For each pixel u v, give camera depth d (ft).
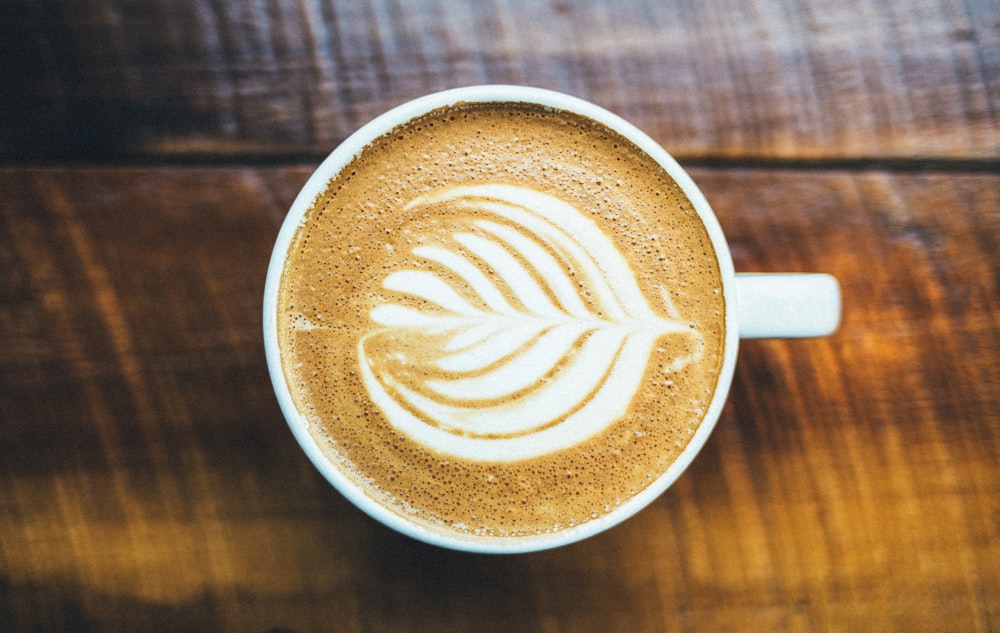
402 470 0.83
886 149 0.94
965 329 0.94
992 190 0.94
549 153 0.84
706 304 0.83
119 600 0.93
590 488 0.83
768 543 0.94
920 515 0.94
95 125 0.92
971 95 0.94
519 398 0.83
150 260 0.92
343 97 0.92
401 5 0.92
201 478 0.93
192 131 0.92
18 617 0.92
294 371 0.83
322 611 0.93
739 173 0.93
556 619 0.94
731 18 0.93
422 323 0.84
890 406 0.94
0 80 0.92
